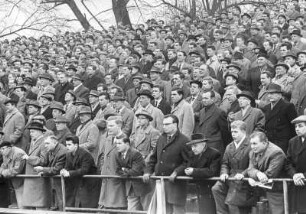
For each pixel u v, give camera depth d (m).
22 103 18.31
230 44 20.02
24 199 13.25
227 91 14.05
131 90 17.05
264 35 21.67
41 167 12.85
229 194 10.98
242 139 11.11
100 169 13.45
